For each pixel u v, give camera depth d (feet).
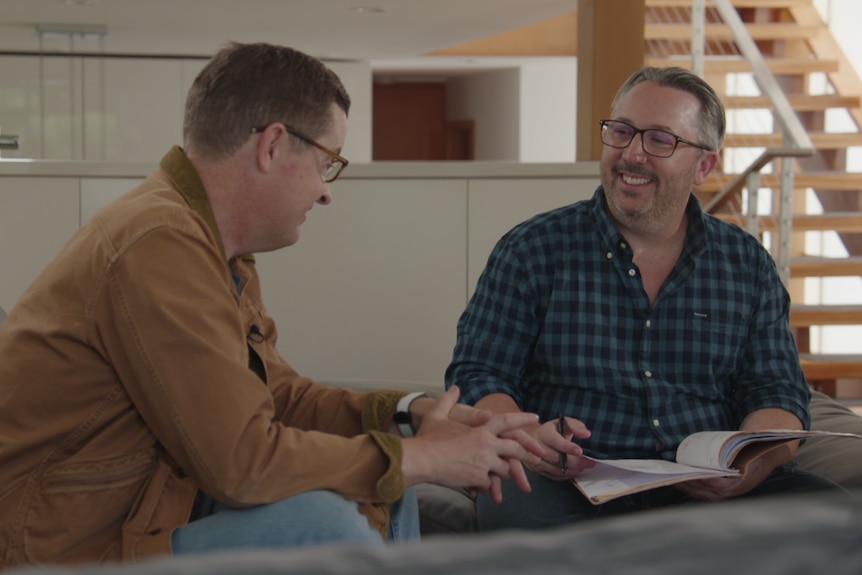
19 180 10.99
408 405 5.03
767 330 6.20
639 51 13.10
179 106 25.48
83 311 4.06
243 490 4.00
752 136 20.04
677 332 6.02
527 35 30.25
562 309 6.05
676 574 1.23
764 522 1.30
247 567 1.19
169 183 4.49
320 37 23.17
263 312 5.28
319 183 4.65
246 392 4.08
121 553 4.18
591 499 4.79
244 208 4.55
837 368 17.02
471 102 38.83
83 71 25.03
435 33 22.49
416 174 11.29
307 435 4.24
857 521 1.29
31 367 4.09
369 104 27.20
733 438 5.19
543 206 11.48
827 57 22.33
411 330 11.42
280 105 4.44
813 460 6.47
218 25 21.36
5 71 24.68
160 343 3.98
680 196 5.94
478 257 11.43
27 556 4.06
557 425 5.25
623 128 5.97
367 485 4.25
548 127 34.01
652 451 5.94
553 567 1.23
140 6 19.31
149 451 4.25
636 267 6.00
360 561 1.23
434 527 6.27
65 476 4.10
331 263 11.28
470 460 4.42
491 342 6.16
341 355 11.37
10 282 11.07
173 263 4.07
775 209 19.72
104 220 4.21
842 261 18.13
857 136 20.54
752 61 17.60
